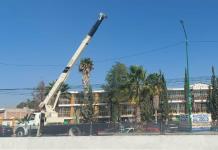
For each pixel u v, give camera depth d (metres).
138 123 31.12
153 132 30.27
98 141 30.88
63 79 44.75
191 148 28.31
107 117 109.25
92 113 89.50
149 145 29.36
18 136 34.59
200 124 29.48
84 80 86.38
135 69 72.31
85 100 89.81
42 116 43.25
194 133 29.25
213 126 29.05
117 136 30.39
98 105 110.81
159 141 29.16
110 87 92.44
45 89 90.94
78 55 45.12
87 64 85.56
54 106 44.78
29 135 34.53
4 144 33.94
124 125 31.55
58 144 32.12
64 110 113.50
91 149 31.00
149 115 76.38
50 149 32.31
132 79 72.31
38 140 32.84
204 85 116.69
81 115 93.50
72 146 31.64
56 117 44.06
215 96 90.81
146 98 74.38
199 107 115.44
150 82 74.31
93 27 45.19
